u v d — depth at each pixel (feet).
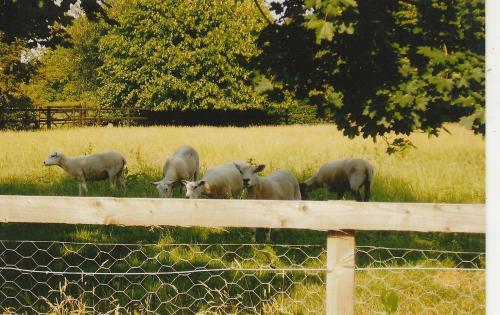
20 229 27.25
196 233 26.91
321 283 18.79
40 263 22.18
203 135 85.15
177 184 39.58
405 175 42.01
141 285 18.85
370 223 10.71
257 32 20.93
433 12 18.98
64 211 11.63
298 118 153.99
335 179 35.06
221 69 148.97
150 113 150.20
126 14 154.92
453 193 35.24
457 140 66.80
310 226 10.90
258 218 11.06
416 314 16.15
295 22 19.08
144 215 11.43
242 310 16.37
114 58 158.10
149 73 153.58
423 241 26.14
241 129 104.32
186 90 148.66
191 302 17.54
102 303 17.51
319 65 20.45
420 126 19.85
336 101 19.98
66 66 200.13
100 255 23.44
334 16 16.28
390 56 18.86
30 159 54.08
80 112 131.23
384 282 17.74
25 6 25.43
